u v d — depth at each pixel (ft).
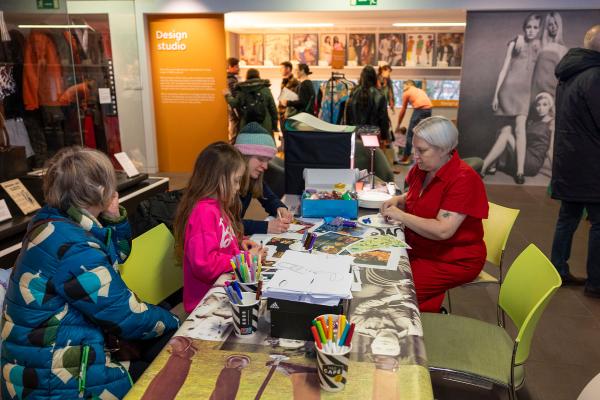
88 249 4.01
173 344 3.84
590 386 4.04
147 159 21.34
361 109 18.38
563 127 9.59
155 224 6.38
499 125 19.49
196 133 21.26
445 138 6.36
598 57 9.12
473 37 18.89
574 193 9.55
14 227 7.17
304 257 4.71
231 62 21.94
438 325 5.87
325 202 7.19
